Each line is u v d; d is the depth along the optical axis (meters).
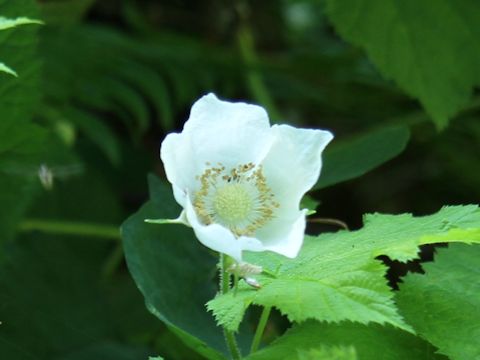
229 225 0.46
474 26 0.65
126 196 0.80
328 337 0.46
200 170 0.46
